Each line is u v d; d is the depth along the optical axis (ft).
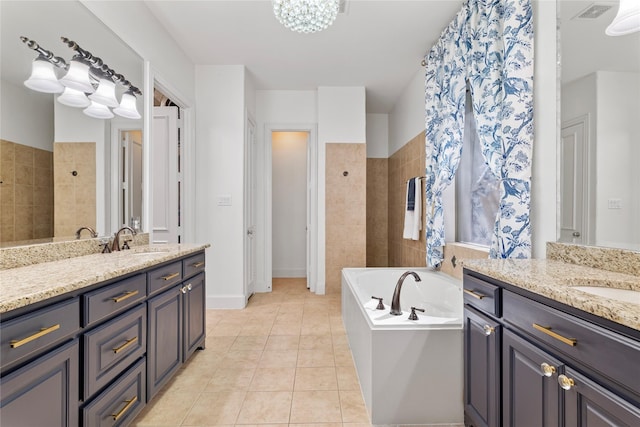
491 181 8.23
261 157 13.91
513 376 3.77
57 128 5.34
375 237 16.35
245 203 11.81
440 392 5.29
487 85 6.51
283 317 10.53
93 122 6.20
